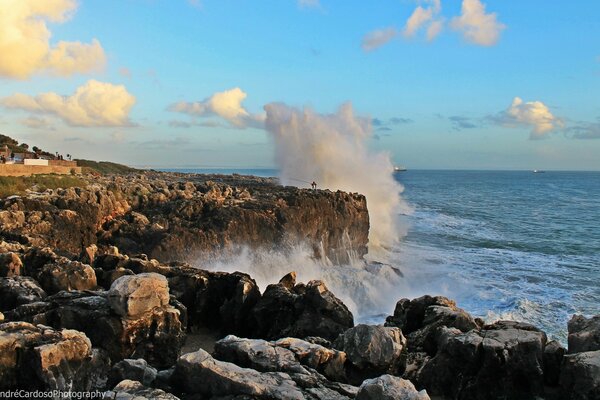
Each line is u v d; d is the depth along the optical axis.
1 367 9.31
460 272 30.56
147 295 12.21
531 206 82.19
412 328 14.62
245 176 85.12
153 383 9.65
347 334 11.63
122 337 11.78
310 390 9.30
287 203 34.31
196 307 16.16
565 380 10.74
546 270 31.56
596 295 25.28
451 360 11.67
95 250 18.67
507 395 11.12
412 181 197.75
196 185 44.16
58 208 27.08
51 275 14.91
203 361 9.35
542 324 20.59
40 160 50.78
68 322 12.08
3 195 29.61
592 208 79.06
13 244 18.89
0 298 13.76
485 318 21.44
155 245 26.09
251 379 9.18
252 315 15.30
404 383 8.89
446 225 54.53
